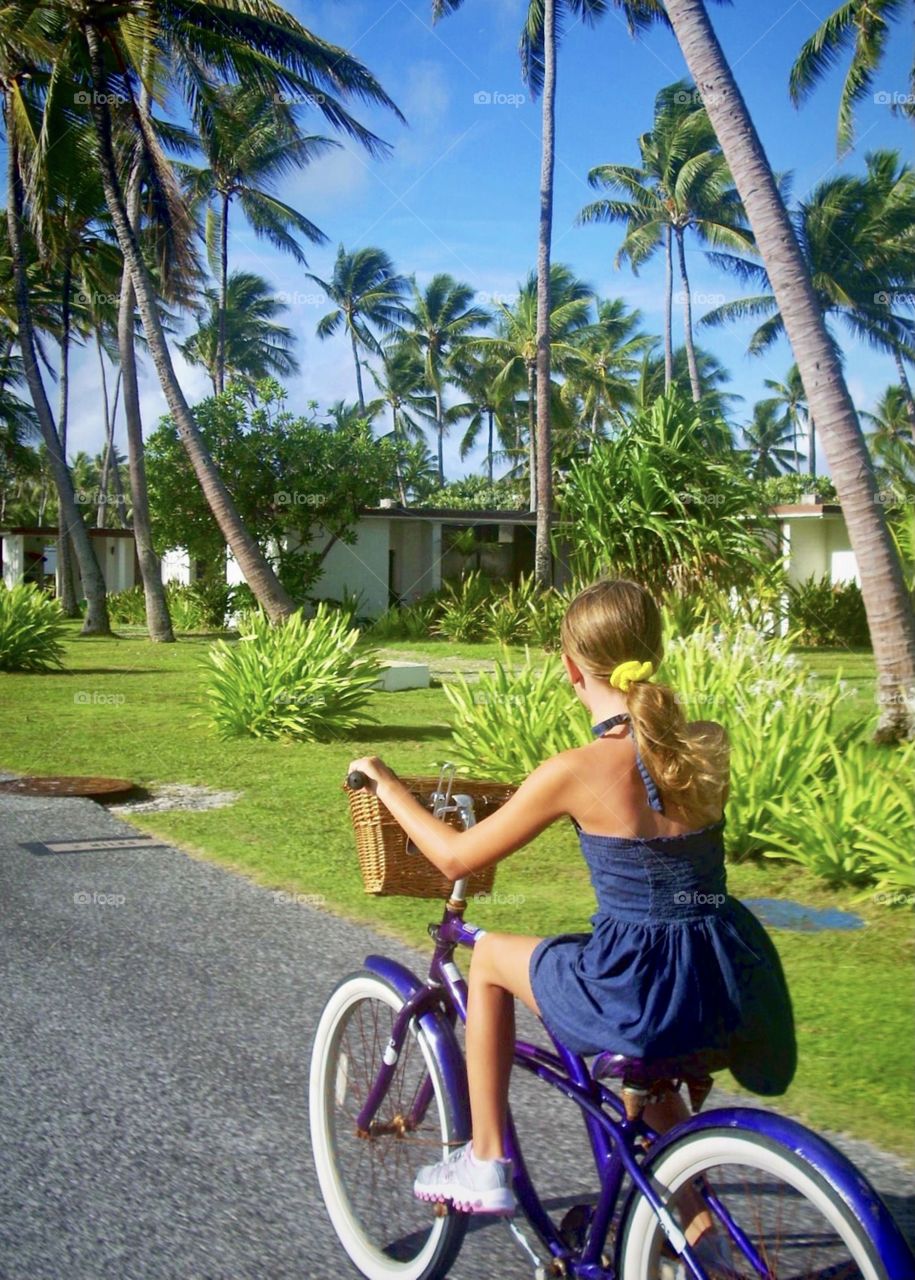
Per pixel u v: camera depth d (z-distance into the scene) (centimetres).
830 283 4303
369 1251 322
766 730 860
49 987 548
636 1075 252
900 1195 354
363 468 3222
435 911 675
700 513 1978
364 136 2341
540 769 264
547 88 2967
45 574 4809
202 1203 359
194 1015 514
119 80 2403
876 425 6147
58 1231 342
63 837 862
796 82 2805
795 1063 261
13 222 2905
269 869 768
